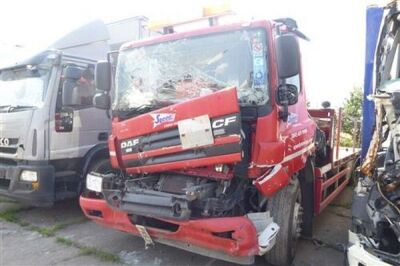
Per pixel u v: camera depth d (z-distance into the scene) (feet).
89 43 20.18
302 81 14.92
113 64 14.44
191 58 12.55
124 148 12.71
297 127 13.34
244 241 10.30
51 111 17.44
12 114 17.71
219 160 10.67
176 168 11.55
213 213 11.19
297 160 13.14
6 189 17.87
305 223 15.81
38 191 16.81
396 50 12.01
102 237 16.25
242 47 11.72
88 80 19.22
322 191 16.79
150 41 13.41
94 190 12.81
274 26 11.76
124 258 14.05
